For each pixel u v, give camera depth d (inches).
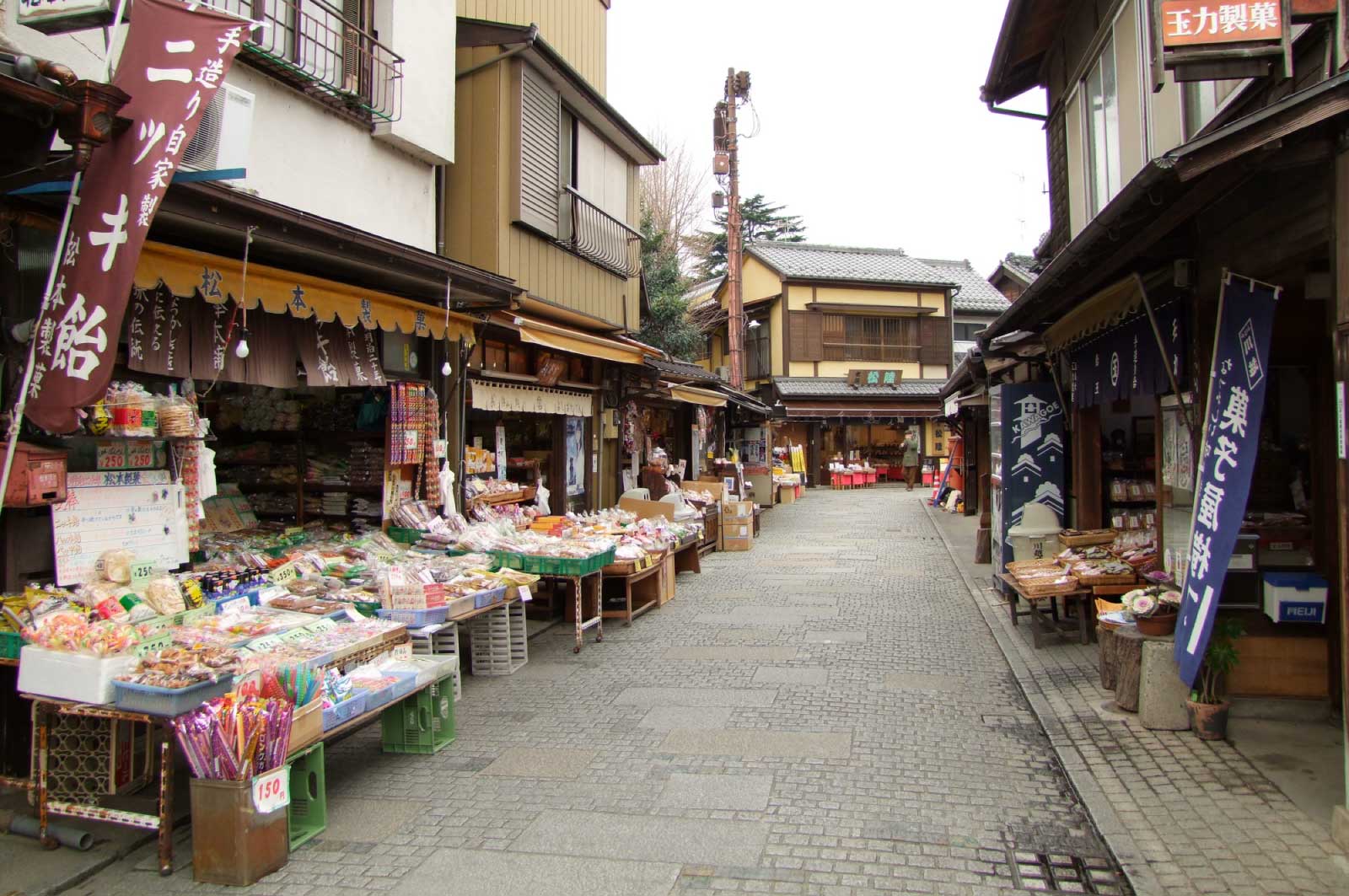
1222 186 161.9
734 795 184.4
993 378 514.6
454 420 348.5
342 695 183.5
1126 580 293.6
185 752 152.0
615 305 528.4
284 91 272.4
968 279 1459.2
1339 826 152.0
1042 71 451.8
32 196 160.9
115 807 173.2
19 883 148.1
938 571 502.9
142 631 177.8
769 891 144.3
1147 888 140.0
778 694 259.4
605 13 536.7
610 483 543.5
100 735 179.6
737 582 472.4
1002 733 222.4
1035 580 308.8
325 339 266.1
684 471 729.6
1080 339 320.5
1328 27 169.6
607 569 348.5
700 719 236.5
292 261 231.5
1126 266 239.9
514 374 394.6
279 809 155.6
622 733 225.9
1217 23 172.9
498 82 386.0
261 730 152.1
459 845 163.5
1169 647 216.2
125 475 195.8
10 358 169.0
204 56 151.8
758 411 866.8
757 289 1294.3
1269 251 183.6
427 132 339.3
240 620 205.5
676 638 336.5
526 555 314.2
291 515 321.4
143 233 145.3
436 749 214.4
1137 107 306.3
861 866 152.7
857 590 440.5
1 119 155.3
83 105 141.9
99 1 156.3
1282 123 140.9
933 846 159.9
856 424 1285.7
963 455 824.9
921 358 1256.2
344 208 301.0
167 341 209.8
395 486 313.1
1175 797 175.2
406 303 262.5
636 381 536.4
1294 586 225.9
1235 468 181.5
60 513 181.3
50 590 177.5
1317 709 224.4
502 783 193.9
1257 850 151.8
